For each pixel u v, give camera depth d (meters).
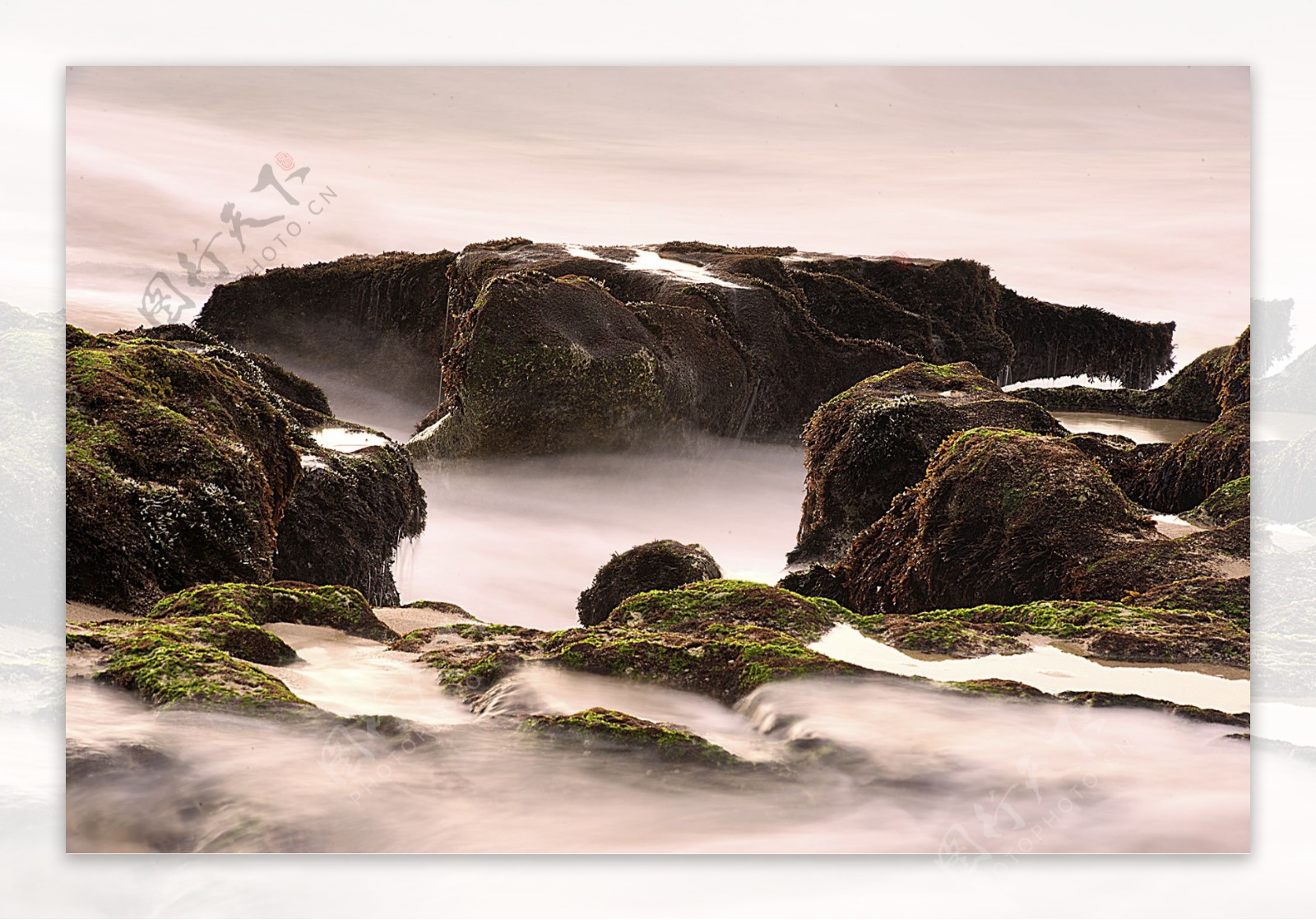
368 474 14.55
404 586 15.73
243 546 9.20
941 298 29.30
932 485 11.20
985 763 5.49
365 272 33.09
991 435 11.27
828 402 15.90
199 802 5.17
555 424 20.95
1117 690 6.19
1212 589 8.41
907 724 5.70
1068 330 28.72
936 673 6.35
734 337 25.36
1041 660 6.75
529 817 5.21
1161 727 5.91
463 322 22.12
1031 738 5.68
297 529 12.93
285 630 6.88
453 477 20.67
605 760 5.38
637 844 5.22
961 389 15.86
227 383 11.20
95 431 9.09
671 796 5.29
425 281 32.38
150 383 10.14
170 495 8.95
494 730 5.54
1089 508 10.11
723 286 26.59
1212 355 24.08
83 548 8.13
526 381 20.72
